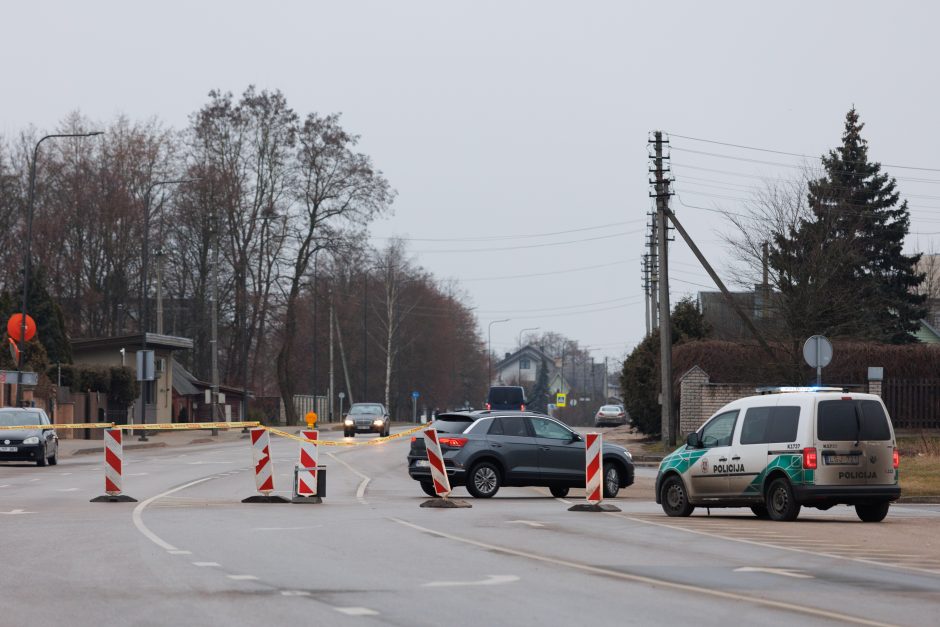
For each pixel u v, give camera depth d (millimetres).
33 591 19781
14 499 42500
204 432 131000
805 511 41969
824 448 34594
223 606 18203
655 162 80875
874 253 120625
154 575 21781
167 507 38719
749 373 86000
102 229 135375
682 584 20859
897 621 17219
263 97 134375
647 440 100375
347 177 136625
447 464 45219
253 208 135250
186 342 138750
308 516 35250
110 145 136375
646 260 130625
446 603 18562
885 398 77875
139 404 129000
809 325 84438
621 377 107938
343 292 187375
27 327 87000
